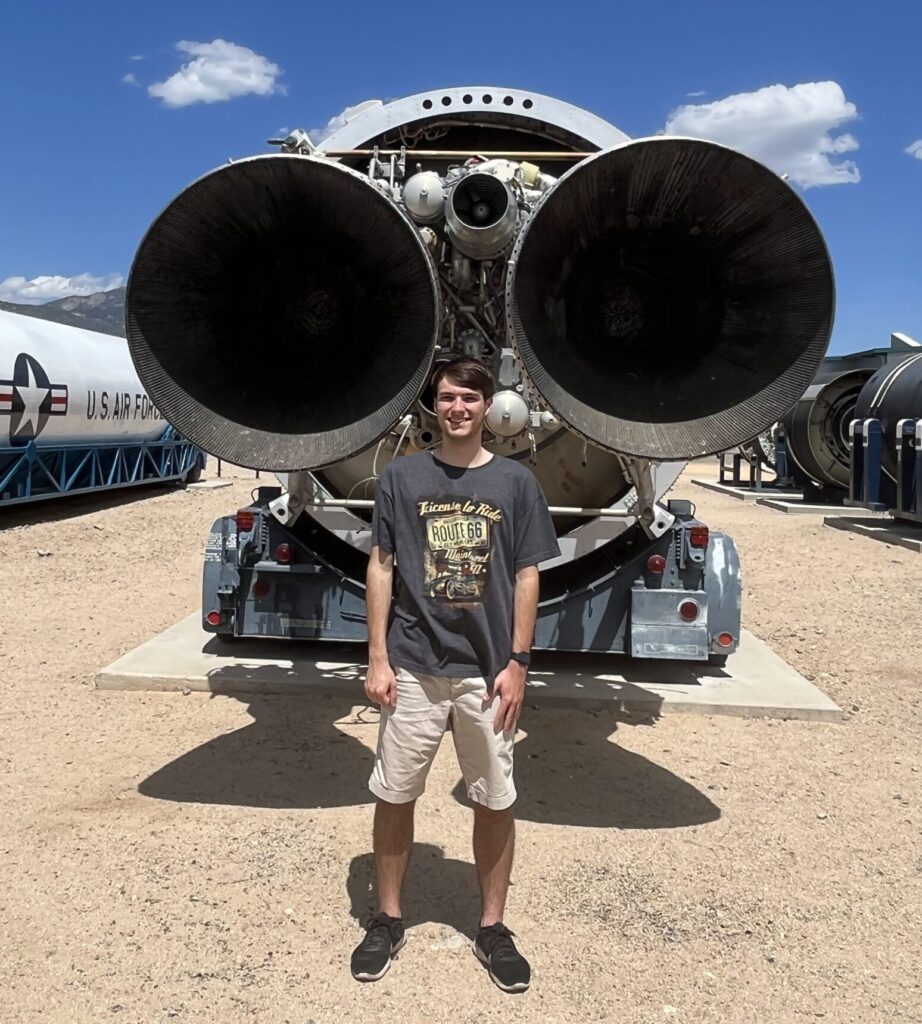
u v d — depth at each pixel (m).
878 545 11.27
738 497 17.77
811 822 3.61
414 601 2.56
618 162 3.18
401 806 2.64
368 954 2.57
